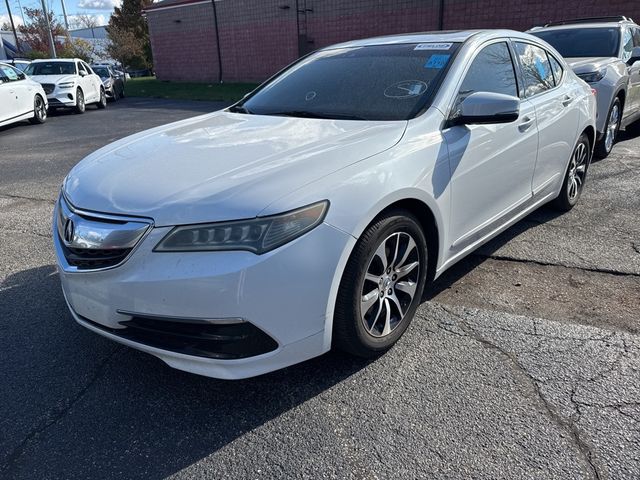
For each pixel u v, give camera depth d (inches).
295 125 125.3
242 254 87.4
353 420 95.6
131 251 90.8
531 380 104.6
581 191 208.8
